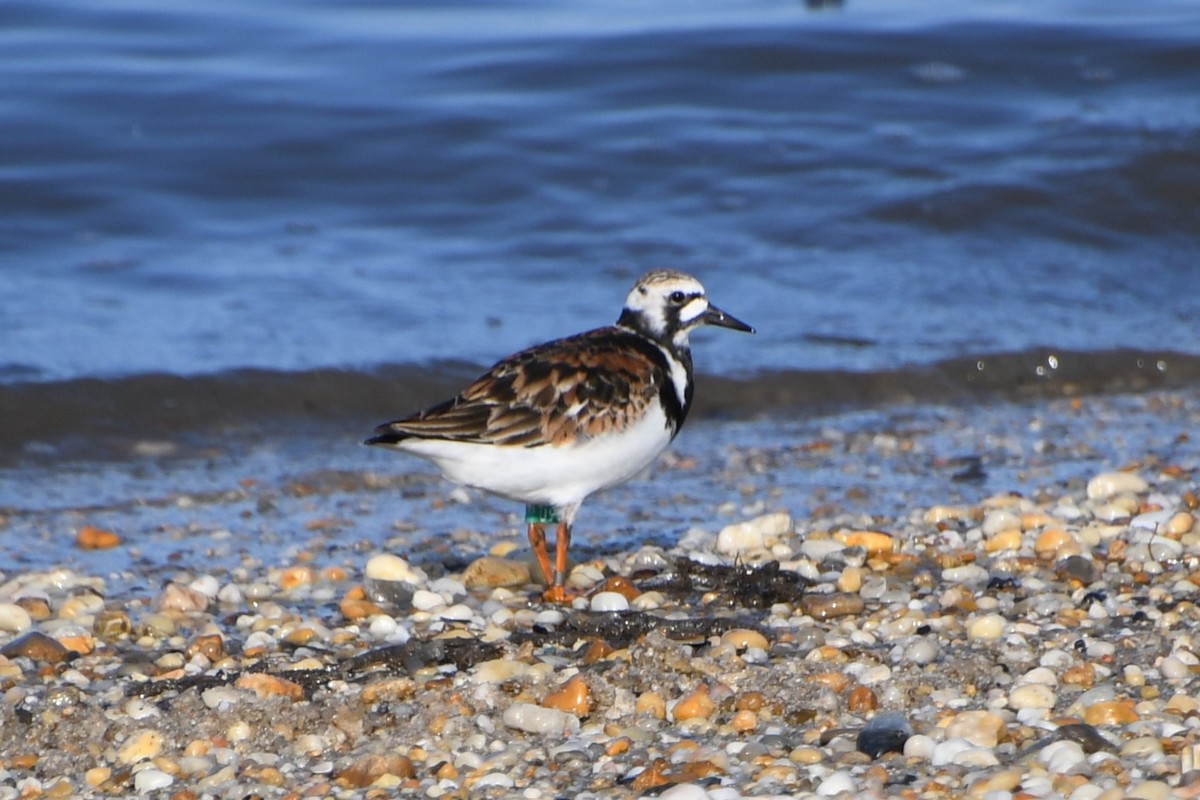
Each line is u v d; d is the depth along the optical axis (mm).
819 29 24938
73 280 18266
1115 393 16688
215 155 21531
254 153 21641
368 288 18328
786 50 24469
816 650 8977
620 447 10070
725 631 9359
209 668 9156
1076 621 9461
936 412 15945
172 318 17141
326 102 22750
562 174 21578
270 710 8109
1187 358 17094
